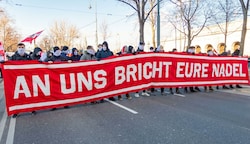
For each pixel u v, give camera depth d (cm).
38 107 612
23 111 593
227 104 694
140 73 791
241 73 1006
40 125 513
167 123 510
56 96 638
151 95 849
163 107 658
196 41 4559
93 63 695
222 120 530
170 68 849
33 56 766
